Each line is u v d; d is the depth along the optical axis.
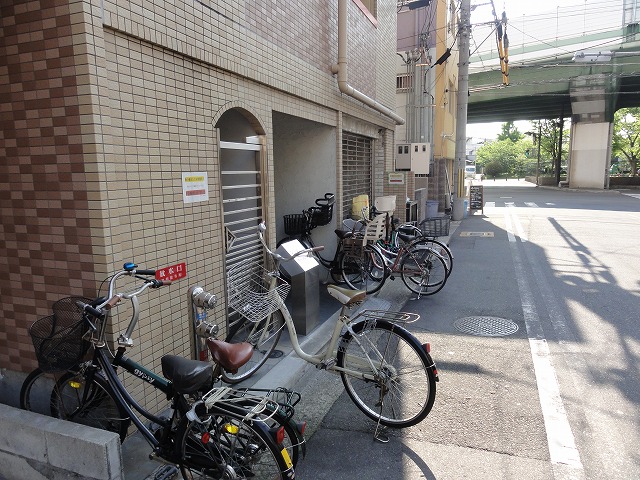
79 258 3.10
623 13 24.47
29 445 2.65
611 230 13.18
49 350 2.72
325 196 7.42
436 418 3.60
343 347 3.63
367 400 3.79
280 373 4.29
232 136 5.41
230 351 2.63
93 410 3.04
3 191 3.24
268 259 5.30
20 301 3.34
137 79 3.30
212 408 2.48
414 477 2.94
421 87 16.34
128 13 3.16
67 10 2.86
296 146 7.84
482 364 4.55
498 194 31.23
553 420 3.53
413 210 12.48
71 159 3.01
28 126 3.08
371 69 9.11
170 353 3.68
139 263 3.34
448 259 7.07
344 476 2.97
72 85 2.92
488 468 3.00
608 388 4.01
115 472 2.49
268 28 5.10
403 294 7.12
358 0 8.18
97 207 2.99
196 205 3.93
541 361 4.59
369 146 9.82
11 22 3.00
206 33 3.97
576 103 32.38
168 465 2.86
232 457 2.48
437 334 5.40
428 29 16.84
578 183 35.78
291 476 2.41
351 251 7.07
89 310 2.58
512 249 10.75
